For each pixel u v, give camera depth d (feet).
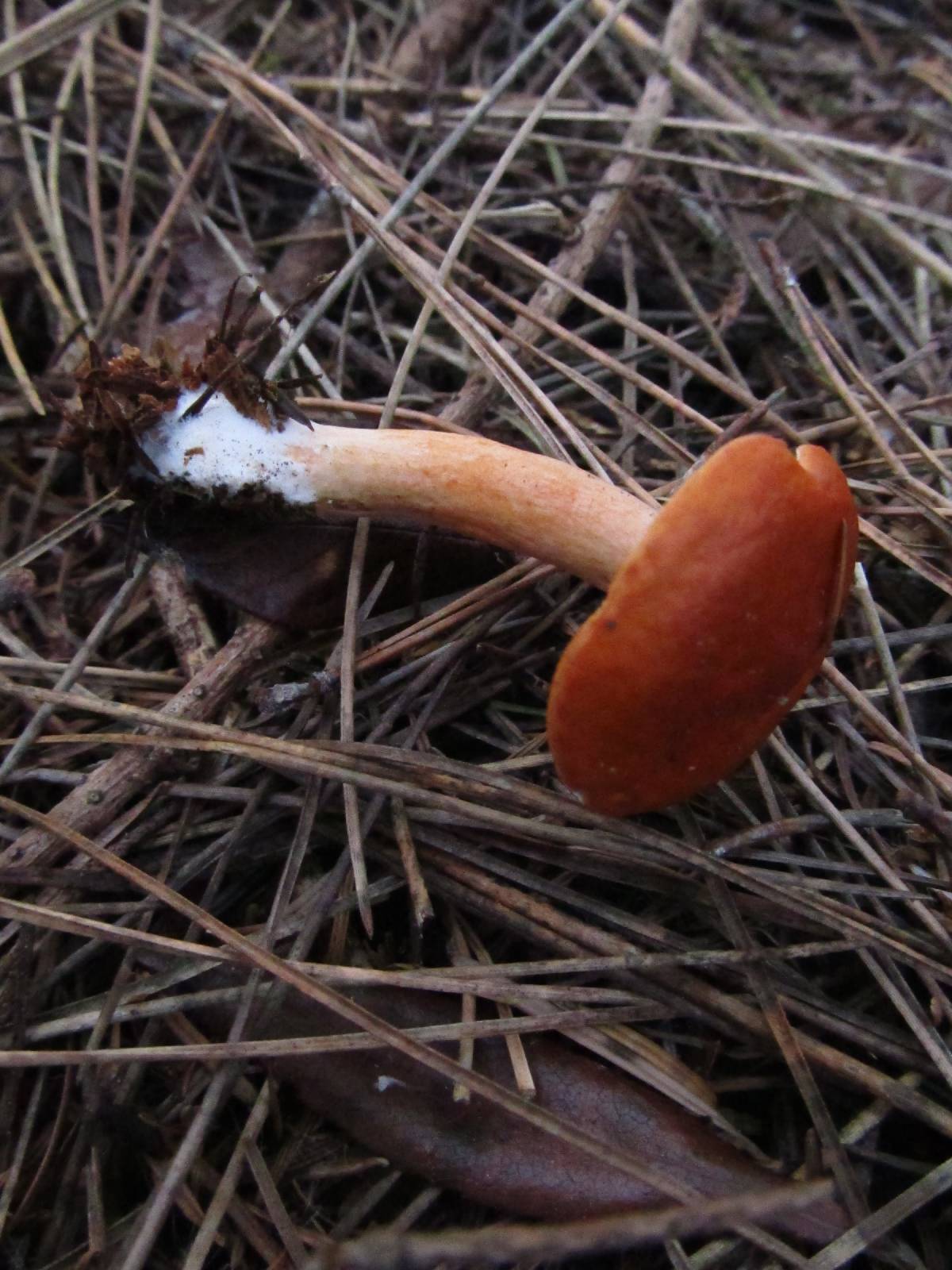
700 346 0.50
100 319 0.47
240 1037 0.31
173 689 0.40
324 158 0.51
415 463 0.36
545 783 0.38
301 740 0.36
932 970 0.33
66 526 0.39
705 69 0.60
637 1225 0.22
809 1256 0.30
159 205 0.53
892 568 0.43
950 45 0.62
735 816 0.38
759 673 0.31
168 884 0.35
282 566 0.39
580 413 0.47
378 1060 0.32
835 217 0.52
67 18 0.52
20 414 0.45
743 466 0.29
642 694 0.29
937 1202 0.32
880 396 0.43
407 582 0.40
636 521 0.34
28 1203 0.31
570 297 0.49
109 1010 0.32
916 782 0.38
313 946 0.35
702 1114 0.32
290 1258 0.30
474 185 0.53
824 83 0.61
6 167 0.53
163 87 0.55
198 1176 0.32
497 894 0.35
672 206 0.54
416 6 0.60
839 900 0.36
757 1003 0.34
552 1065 0.33
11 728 0.39
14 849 0.35
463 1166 0.31
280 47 0.60
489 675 0.39
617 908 0.35
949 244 0.52
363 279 0.49
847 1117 0.34
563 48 0.59
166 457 0.36
